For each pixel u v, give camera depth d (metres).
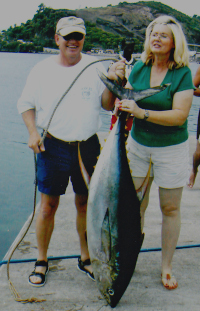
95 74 2.53
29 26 153.25
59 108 2.49
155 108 2.47
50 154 2.57
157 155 2.59
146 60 2.54
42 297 2.58
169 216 2.70
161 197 2.69
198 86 4.00
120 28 184.25
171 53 2.41
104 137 7.34
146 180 2.42
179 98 2.37
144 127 2.58
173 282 2.73
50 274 2.87
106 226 2.14
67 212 4.09
